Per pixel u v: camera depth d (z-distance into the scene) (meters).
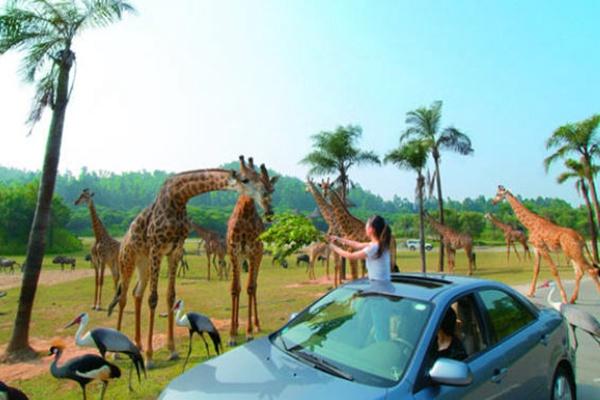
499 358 3.52
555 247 12.42
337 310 3.93
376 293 3.85
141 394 5.45
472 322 3.67
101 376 4.51
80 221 91.50
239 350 3.77
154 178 169.25
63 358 7.76
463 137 23.11
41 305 14.21
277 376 3.12
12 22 8.02
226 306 12.87
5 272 31.09
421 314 3.40
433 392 2.91
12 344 7.77
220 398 2.90
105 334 5.37
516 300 4.20
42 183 8.33
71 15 8.50
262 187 7.32
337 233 13.36
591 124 21.36
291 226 5.85
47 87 8.48
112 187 142.75
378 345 3.34
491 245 61.62
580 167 25.64
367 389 2.83
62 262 29.98
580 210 71.25
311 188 14.25
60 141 8.56
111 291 18.09
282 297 14.51
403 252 49.09
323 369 3.19
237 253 8.30
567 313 5.90
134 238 7.85
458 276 4.24
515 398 3.57
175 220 7.38
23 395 3.85
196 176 7.53
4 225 56.94
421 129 23.09
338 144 22.23
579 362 6.50
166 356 7.34
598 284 11.62
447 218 60.56
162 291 17.62
